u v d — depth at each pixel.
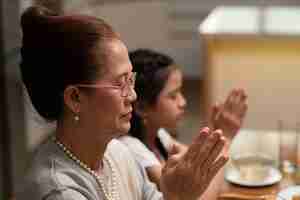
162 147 1.97
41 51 1.08
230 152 2.16
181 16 5.58
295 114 2.80
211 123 1.68
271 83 2.78
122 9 5.51
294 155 2.02
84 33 1.07
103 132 1.13
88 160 1.16
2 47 3.36
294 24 2.92
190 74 5.84
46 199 1.06
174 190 1.16
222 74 2.83
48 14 1.12
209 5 5.50
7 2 3.29
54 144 1.15
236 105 1.67
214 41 2.78
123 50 1.11
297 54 2.72
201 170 1.15
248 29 2.81
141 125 1.80
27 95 1.21
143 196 1.43
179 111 1.86
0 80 3.41
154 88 1.77
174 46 5.71
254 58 2.77
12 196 3.53
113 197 1.23
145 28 5.62
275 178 1.85
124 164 1.33
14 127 3.51
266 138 2.33
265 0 5.38
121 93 1.11
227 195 1.69
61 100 1.10
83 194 1.12
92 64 1.07
